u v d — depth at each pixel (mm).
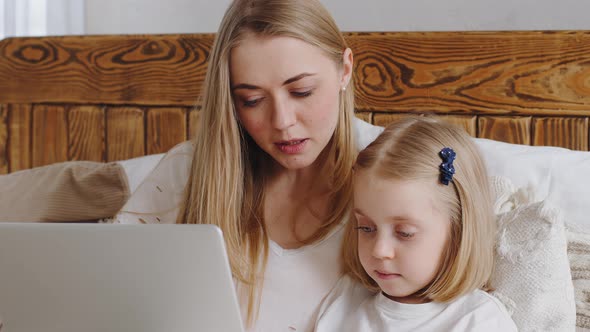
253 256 1166
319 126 1087
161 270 819
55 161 1848
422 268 1023
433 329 1023
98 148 1814
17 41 1854
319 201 1196
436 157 1043
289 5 1063
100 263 828
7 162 1877
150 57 1755
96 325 874
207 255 802
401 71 1591
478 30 1682
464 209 1043
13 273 858
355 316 1098
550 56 1501
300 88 1055
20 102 1862
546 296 1053
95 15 2051
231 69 1091
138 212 1280
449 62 1560
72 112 1825
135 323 862
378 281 1058
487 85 1542
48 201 1501
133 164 1575
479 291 1053
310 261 1158
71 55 1815
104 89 1796
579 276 1169
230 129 1148
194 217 1213
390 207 1018
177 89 1741
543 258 1062
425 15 1726
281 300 1148
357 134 1279
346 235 1138
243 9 1085
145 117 1771
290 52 1041
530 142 1531
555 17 1642
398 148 1050
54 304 868
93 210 1517
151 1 1987
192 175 1224
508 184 1234
